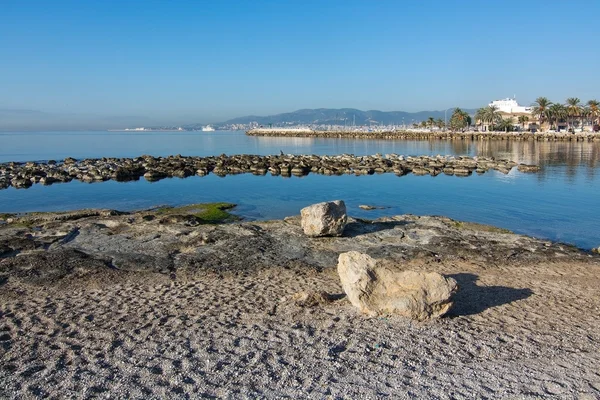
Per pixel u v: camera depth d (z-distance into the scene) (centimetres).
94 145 13425
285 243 1852
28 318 1100
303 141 14562
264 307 1164
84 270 1495
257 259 1655
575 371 817
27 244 1764
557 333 1001
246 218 2714
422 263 1616
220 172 5281
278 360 862
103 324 1059
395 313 1057
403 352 892
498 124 14388
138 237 1912
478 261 1648
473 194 3644
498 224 2578
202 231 1994
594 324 1059
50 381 792
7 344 955
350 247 1806
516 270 1554
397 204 3244
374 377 793
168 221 2162
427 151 8819
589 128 12962
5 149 10981
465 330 1005
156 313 1130
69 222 2158
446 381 778
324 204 1906
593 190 3750
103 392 754
